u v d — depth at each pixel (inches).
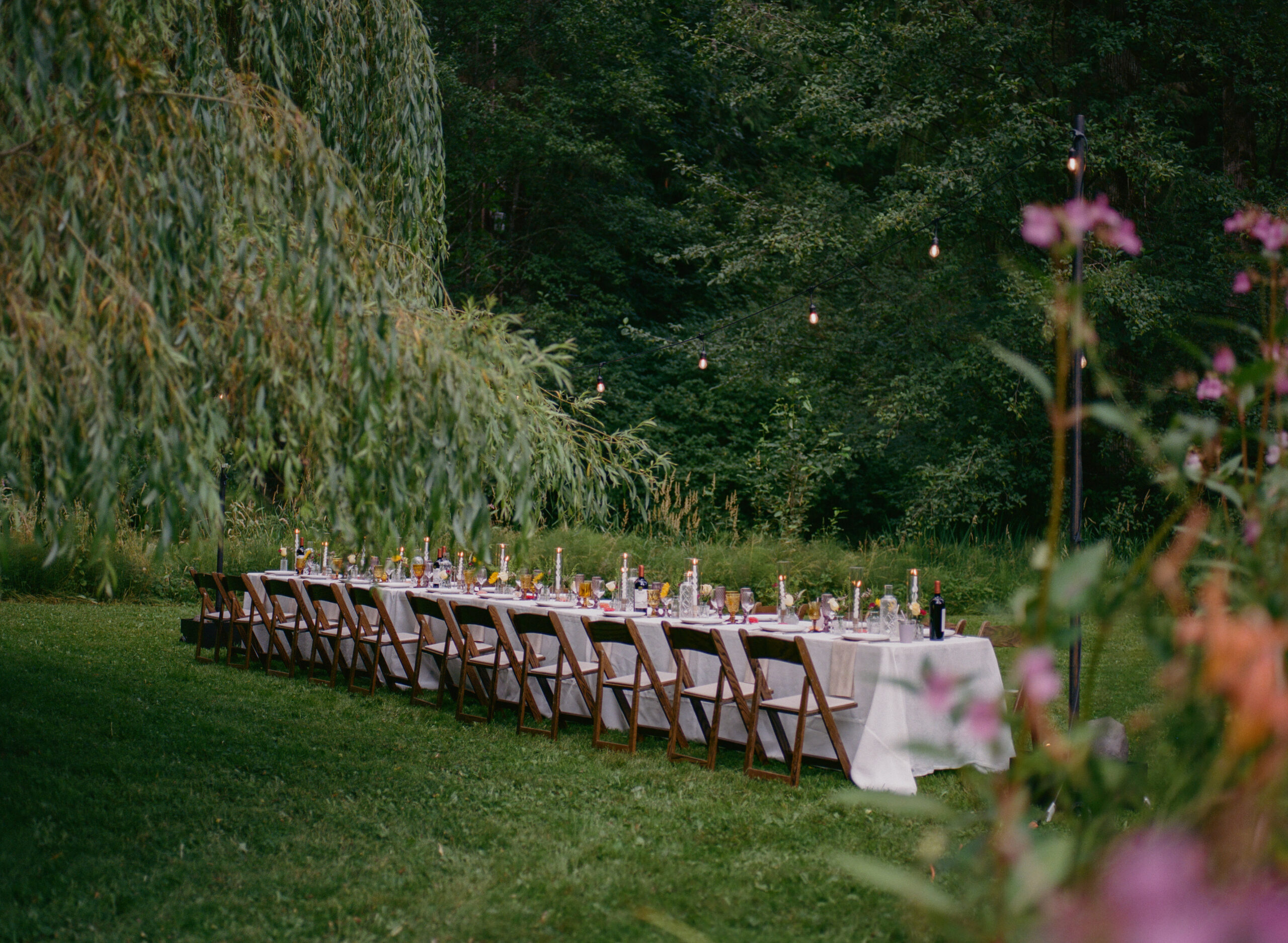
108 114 150.4
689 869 167.8
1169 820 66.5
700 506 633.6
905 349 568.1
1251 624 53.7
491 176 698.2
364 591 301.0
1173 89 562.6
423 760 234.2
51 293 140.3
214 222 156.6
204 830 185.5
